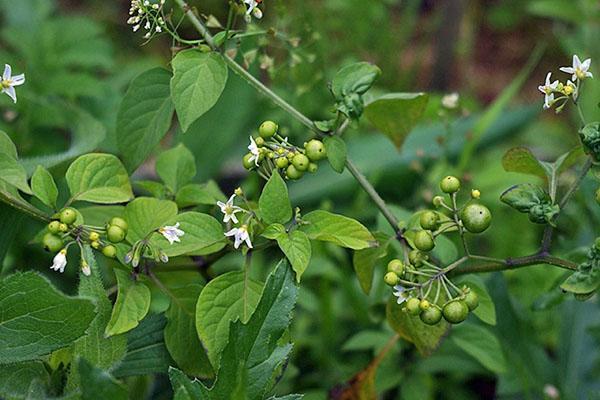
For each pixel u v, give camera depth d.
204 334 0.44
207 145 0.69
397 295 0.45
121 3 1.15
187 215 0.46
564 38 0.96
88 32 0.73
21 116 0.67
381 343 0.58
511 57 1.22
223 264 0.68
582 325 0.60
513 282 0.68
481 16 1.28
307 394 0.57
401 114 0.51
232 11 0.47
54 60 0.71
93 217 0.49
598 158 0.44
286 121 0.69
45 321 0.43
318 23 0.89
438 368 0.58
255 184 0.68
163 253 0.45
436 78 0.98
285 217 0.45
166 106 0.49
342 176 0.73
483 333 0.55
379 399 0.59
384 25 0.97
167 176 0.51
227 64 0.47
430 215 0.45
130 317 0.44
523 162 0.48
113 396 0.40
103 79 0.90
